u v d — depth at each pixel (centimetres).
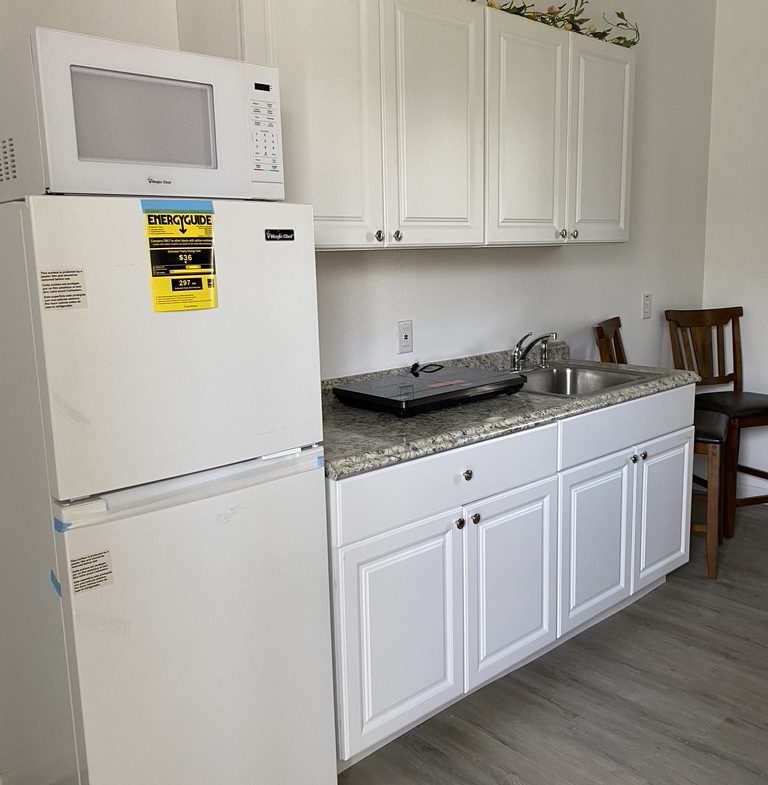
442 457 202
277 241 160
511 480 222
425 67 217
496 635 227
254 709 169
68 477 137
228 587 160
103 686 145
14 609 164
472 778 198
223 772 166
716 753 205
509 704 229
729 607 286
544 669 247
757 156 378
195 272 148
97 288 136
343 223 204
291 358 166
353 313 255
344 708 189
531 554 234
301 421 170
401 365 272
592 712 224
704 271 406
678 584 306
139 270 141
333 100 197
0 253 139
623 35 333
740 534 357
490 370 294
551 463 234
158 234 142
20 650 165
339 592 183
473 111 233
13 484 153
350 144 203
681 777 196
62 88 135
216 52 193
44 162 136
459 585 213
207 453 155
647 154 358
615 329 346
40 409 137
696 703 227
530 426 224
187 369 150
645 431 270
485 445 213
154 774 154
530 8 295
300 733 179
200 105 154
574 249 334
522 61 246
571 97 266
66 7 190
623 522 269
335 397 244
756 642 261
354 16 199
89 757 145
